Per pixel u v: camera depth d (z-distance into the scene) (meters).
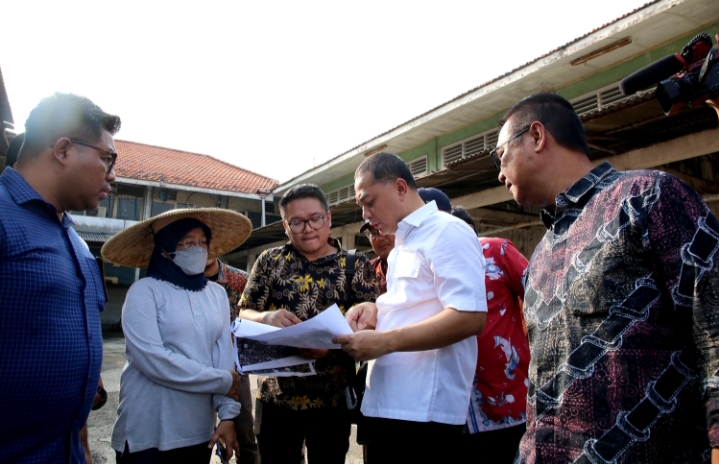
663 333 1.03
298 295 2.32
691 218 1.00
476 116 9.98
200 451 2.03
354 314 1.86
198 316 2.11
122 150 19.91
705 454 0.99
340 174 14.50
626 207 1.08
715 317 0.92
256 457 3.03
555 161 1.29
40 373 1.35
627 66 7.40
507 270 2.13
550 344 1.18
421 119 10.18
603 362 1.05
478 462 1.94
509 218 8.59
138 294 2.03
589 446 1.04
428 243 1.64
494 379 1.99
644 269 1.06
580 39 7.06
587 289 1.11
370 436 1.73
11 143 1.86
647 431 1.00
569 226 1.23
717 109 1.24
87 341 1.53
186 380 1.93
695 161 6.44
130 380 1.98
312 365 2.07
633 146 5.36
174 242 2.15
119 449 1.93
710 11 6.18
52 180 1.52
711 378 0.91
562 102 1.33
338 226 10.99
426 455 1.57
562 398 1.11
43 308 1.38
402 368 1.65
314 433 2.22
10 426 1.31
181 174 18.41
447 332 1.48
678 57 1.34
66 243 1.55
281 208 2.43
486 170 6.00
